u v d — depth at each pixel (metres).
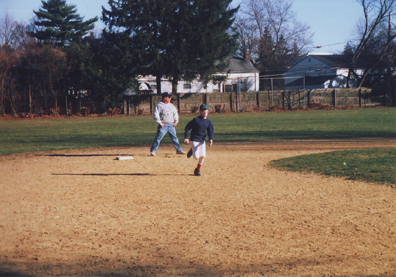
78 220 4.93
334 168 8.20
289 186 6.80
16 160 10.20
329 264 3.52
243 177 7.72
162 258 3.71
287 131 17.47
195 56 36.09
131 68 35.88
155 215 5.15
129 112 36.59
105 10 35.84
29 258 3.69
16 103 33.38
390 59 45.53
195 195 6.26
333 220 4.80
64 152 11.81
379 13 46.16
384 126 18.92
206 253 3.82
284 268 3.45
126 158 10.25
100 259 3.69
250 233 4.39
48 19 48.59
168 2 34.41
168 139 15.51
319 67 61.06
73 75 34.84
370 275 3.29
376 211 5.14
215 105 37.84
